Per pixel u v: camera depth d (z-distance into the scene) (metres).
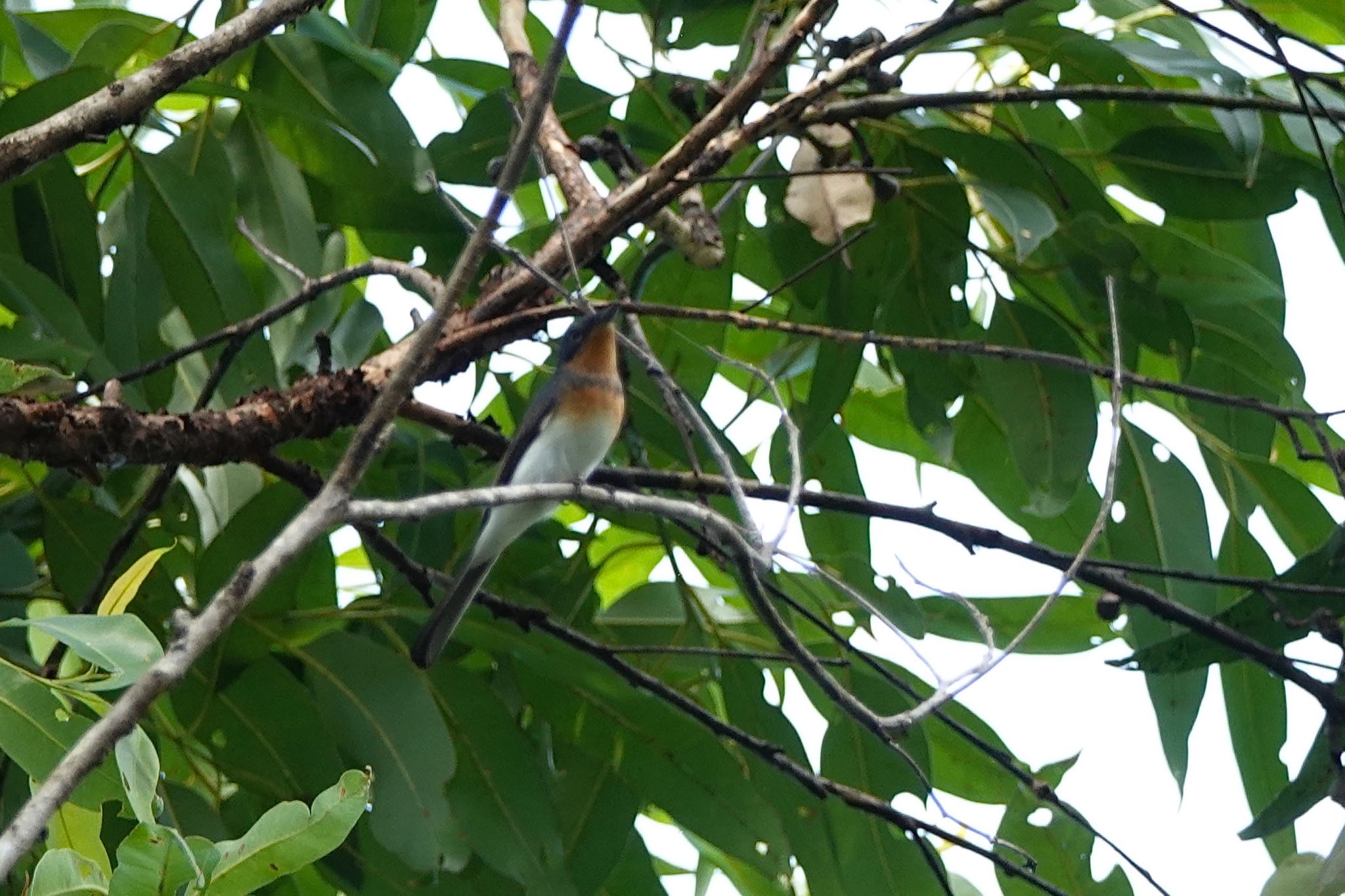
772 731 9.31
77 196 8.34
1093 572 7.74
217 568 8.22
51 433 6.38
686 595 9.39
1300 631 8.27
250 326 7.45
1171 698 9.30
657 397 9.29
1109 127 10.16
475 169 9.16
